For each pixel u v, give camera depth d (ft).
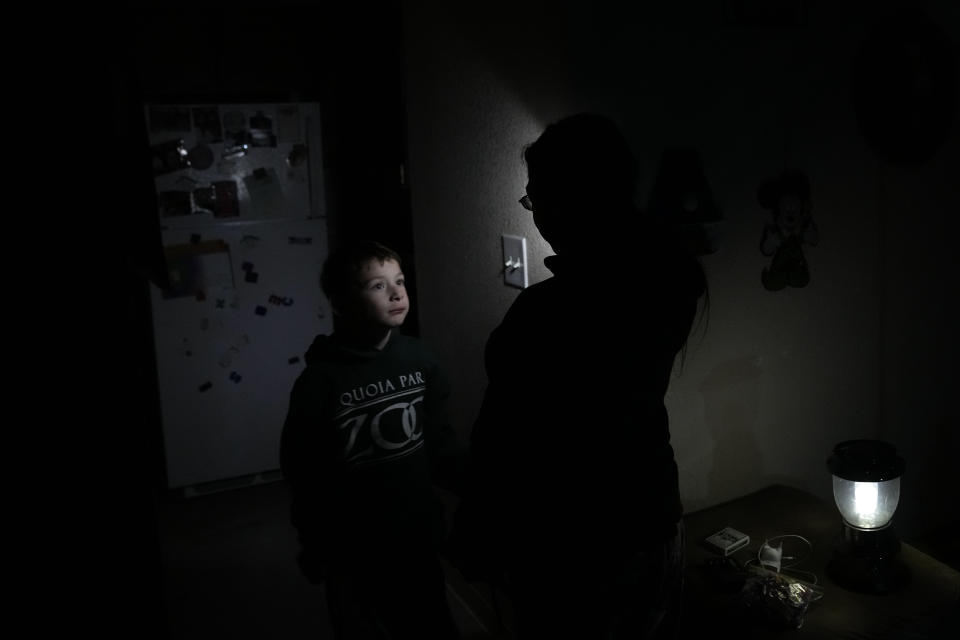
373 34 9.36
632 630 3.79
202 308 12.18
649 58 6.23
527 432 3.58
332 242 12.97
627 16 6.10
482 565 4.10
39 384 2.41
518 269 6.59
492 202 6.89
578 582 3.71
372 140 10.00
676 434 6.87
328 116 12.51
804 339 7.34
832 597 5.45
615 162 3.57
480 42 6.81
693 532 6.55
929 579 5.58
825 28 6.89
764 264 6.96
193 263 12.05
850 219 7.36
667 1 6.24
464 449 6.22
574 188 3.54
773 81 6.74
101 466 2.51
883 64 7.24
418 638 5.92
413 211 8.20
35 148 2.35
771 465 7.43
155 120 11.64
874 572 5.49
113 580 2.57
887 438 8.13
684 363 6.77
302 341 12.72
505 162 6.68
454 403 7.98
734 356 7.00
